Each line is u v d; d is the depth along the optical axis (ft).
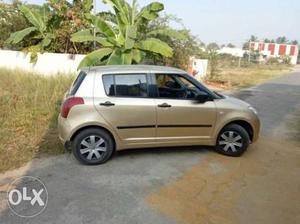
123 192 12.87
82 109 15.10
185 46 55.31
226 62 143.54
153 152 17.66
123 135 15.80
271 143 20.79
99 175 14.48
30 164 15.46
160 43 39.29
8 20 53.21
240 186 13.83
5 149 16.97
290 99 43.52
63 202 11.93
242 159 17.24
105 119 15.34
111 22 45.65
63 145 17.06
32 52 44.73
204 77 64.80
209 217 11.22
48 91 30.22
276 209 11.94
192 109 16.26
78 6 47.78
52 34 46.85
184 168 15.60
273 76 95.14
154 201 12.21
